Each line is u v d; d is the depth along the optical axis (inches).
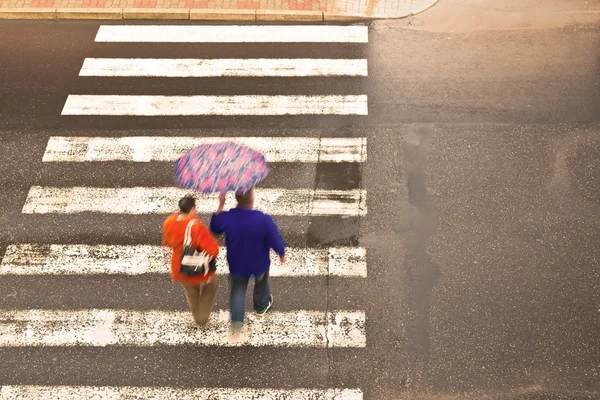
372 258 325.1
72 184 360.5
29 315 308.8
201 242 258.8
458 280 316.5
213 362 292.0
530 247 328.2
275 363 291.0
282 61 425.1
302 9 454.6
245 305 308.8
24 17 454.9
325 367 289.4
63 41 440.1
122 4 458.0
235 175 248.1
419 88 404.2
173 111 396.5
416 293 312.2
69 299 314.0
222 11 452.8
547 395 280.1
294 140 378.6
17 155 374.6
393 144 374.0
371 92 403.2
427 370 287.7
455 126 382.3
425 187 353.7
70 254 330.6
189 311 308.5
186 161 255.9
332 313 306.5
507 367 287.9
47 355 295.4
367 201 347.9
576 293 311.3
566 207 344.2
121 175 364.2
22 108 399.5
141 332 301.9
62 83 414.0
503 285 314.3
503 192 350.6
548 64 416.2
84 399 282.0
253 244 261.1
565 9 451.5
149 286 317.4
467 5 456.4
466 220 339.3
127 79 415.5
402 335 298.2
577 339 296.0
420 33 439.2
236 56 429.4
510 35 435.2
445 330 299.6
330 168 363.9
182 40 440.1
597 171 359.3
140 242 335.0
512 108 390.9
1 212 348.5
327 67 419.8
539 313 304.7
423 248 328.5
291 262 324.2
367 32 441.7
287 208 345.7
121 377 288.7
